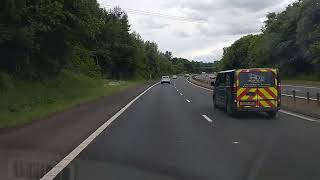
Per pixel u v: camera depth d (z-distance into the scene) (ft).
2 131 48.47
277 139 43.75
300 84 227.61
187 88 199.00
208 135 46.85
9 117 61.41
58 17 107.34
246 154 35.55
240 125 56.29
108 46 301.63
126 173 28.66
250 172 28.91
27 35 95.81
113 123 58.03
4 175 27.81
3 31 88.99
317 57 258.78
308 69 311.68
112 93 143.02
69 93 117.70
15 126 53.06
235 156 34.68
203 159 33.45
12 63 103.96
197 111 77.77
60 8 103.45
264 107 66.64
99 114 69.72
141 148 38.45
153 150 37.42
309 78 290.76
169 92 156.87
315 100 86.33
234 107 66.85
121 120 61.87
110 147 38.91
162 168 30.19
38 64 122.83
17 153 35.47
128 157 34.27
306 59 294.87
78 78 163.84
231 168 30.17
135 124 56.95
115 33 321.73
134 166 30.86
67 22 113.91
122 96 126.82
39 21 100.32
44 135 45.52
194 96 130.11
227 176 27.81
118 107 84.99
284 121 61.05
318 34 266.57
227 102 70.90
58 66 128.36
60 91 117.80
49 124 55.47
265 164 31.50
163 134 47.60
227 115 70.13
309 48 264.93
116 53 329.93
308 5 284.00
